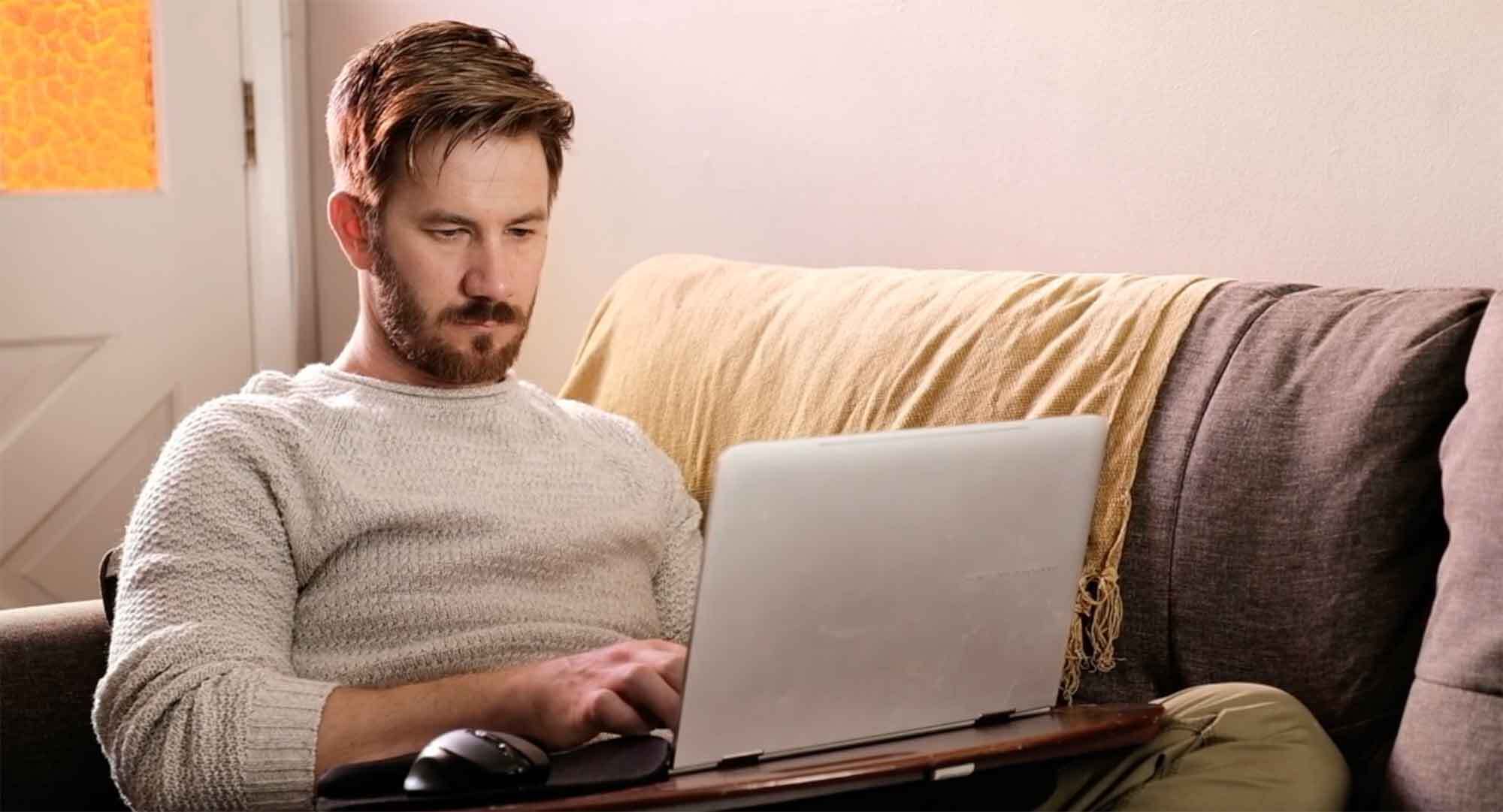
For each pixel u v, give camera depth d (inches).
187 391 111.2
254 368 114.3
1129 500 53.1
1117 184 71.8
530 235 56.7
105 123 106.2
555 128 57.1
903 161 80.1
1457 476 47.1
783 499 39.5
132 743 46.9
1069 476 44.7
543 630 55.0
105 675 49.9
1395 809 44.9
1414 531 49.2
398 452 55.1
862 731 43.3
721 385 66.4
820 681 41.8
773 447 39.2
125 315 107.4
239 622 49.7
